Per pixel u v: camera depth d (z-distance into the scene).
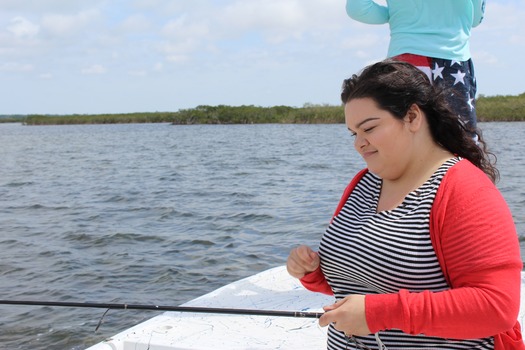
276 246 7.46
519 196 10.12
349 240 1.75
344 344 1.85
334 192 11.69
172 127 65.31
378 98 1.68
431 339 1.67
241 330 2.90
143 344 2.75
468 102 3.09
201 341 2.77
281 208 10.08
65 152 28.38
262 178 14.80
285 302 3.28
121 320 5.17
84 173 17.56
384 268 1.67
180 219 9.51
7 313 5.37
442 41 3.02
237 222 9.05
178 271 6.52
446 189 1.61
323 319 1.64
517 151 18.67
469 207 1.56
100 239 8.20
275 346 2.71
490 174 1.84
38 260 7.18
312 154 22.00
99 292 5.92
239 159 21.00
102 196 12.42
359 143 1.75
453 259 1.57
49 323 5.12
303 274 1.94
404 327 1.55
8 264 7.01
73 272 6.63
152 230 8.70
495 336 1.66
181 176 16.05
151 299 5.66
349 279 1.80
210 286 6.00
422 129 1.72
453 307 1.50
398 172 1.74
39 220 9.77
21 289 6.08
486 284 1.51
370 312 1.57
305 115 60.25
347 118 1.76
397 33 3.13
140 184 14.42
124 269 6.69
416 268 1.63
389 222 1.69
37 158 24.55
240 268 6.57
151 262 6.95
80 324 5.10
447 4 2.99
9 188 14.26
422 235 1.63
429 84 1.73
